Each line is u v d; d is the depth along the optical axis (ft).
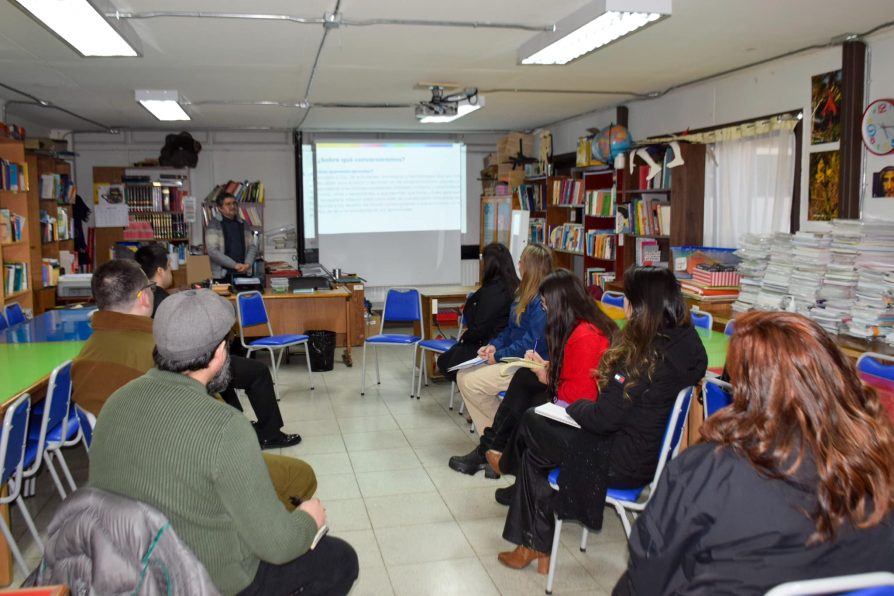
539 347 11.37
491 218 30.60
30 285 20.81
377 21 12.89
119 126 28.09
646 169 20.66
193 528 4.64
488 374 12.04
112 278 8.29
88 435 9.06
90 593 4.23
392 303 17.58
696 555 3.92
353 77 18.61
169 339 4.87
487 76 18.54
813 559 3.60
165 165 27.71
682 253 18.24
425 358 18.89
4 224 19.12
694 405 10.19
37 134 27.17
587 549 9.36
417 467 12.35
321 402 16.66
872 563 3.65
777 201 16.57
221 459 4.60
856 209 14.40
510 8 12.22
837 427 3.63
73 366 8.26
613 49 15.37
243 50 15.34
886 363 11.07
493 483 11.60
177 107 21.29
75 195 26.99
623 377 7.28
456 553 9.21
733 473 3.77
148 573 4.21
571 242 25.61
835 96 14.73
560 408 8.38
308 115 25.89
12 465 7.55
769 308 14.89
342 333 21.93
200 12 12.35
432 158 30.40
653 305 7.34
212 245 22.76
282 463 7.23
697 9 12.26
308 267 22.75
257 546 4.75
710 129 19.19
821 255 13.66
